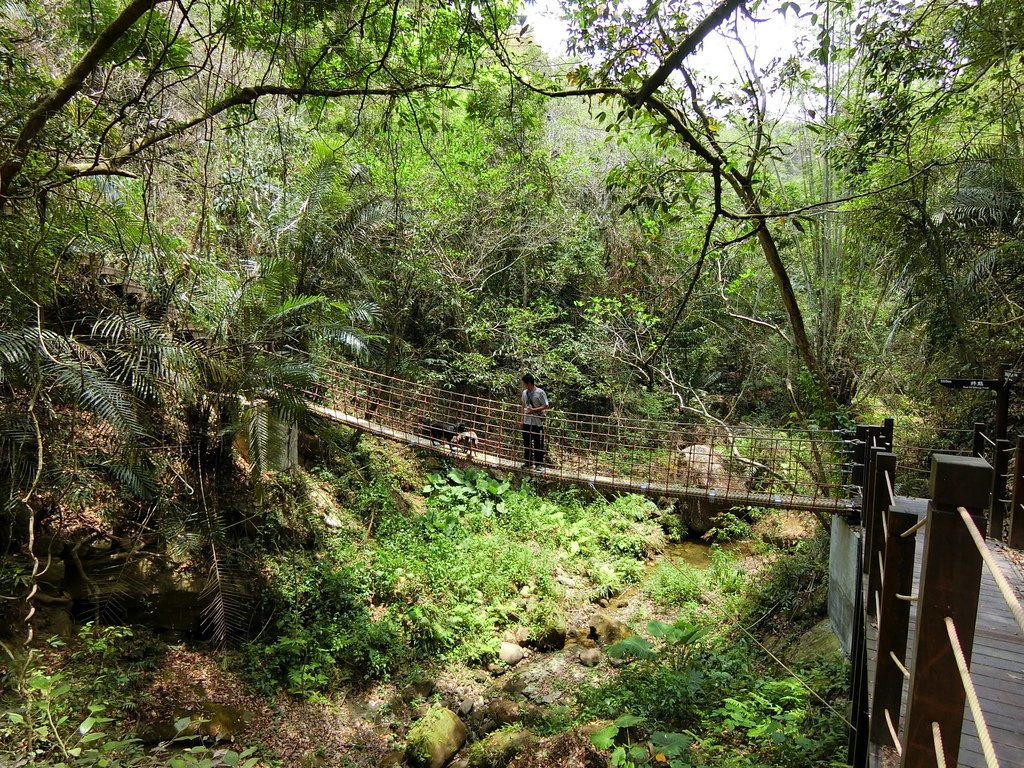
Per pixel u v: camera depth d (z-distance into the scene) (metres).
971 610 1.31
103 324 6.24
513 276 14.62
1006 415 5.77
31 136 4.49
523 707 6.77
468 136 11.27
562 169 13.41
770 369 14.91
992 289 7.84
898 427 10.21
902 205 8.00
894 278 10.22
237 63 8.81
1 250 4.89
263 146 9.33
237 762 2.90
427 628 7.73
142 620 6.28
